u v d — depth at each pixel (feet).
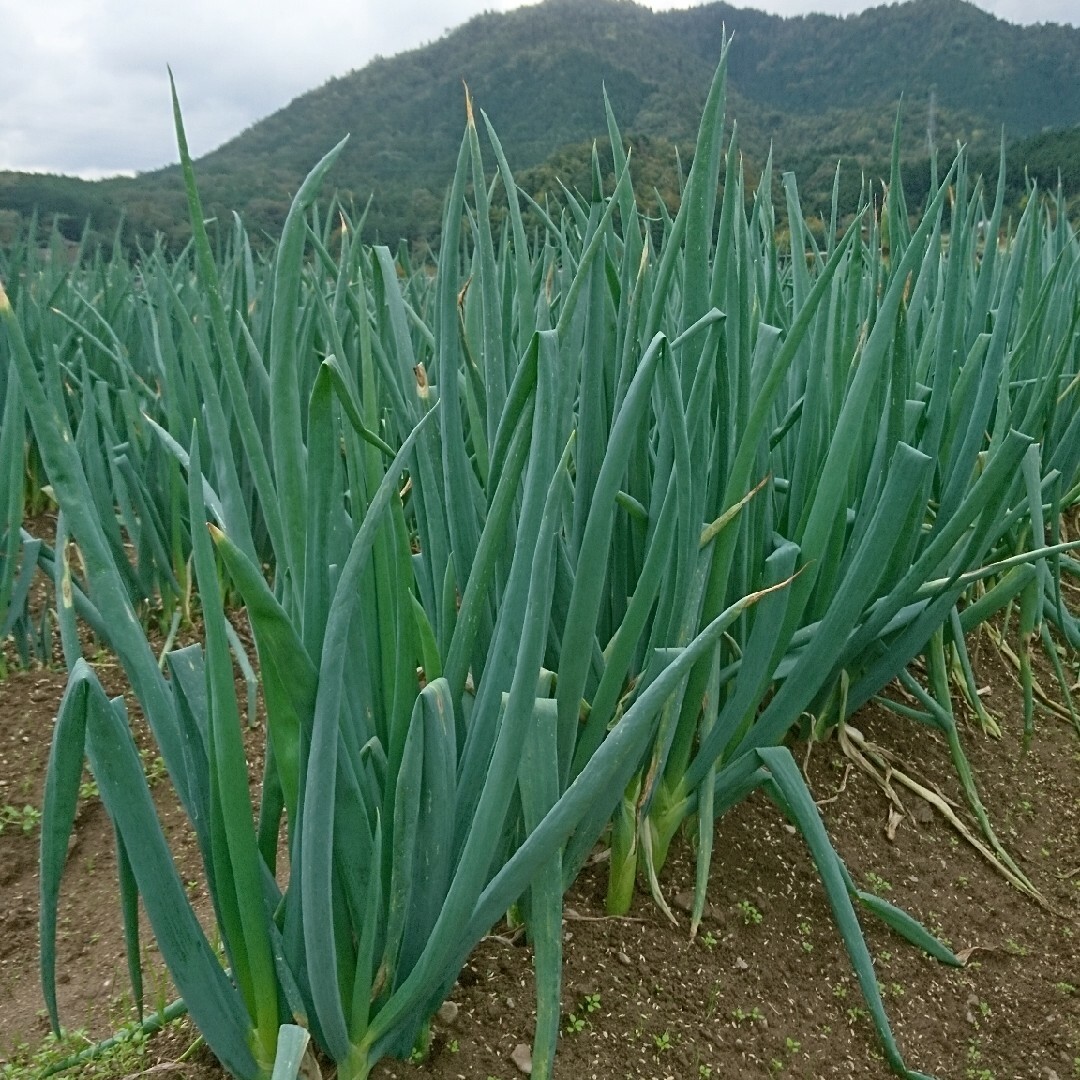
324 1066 3.97
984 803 7.30
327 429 3.19
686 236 4.59
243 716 7.73
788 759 4.95
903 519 4.70
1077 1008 5.65
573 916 5.12
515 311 5.70
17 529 7.72
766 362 5.08
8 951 6.03
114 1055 4.37
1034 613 7.88
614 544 5.10
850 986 5.38
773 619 4.74
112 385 9.79
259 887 3.44
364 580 3.79
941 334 5.82
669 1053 4.55
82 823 7.11
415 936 3.78
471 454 5.81
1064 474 8.27
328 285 8.00
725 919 5.42
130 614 3.27
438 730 3.35
